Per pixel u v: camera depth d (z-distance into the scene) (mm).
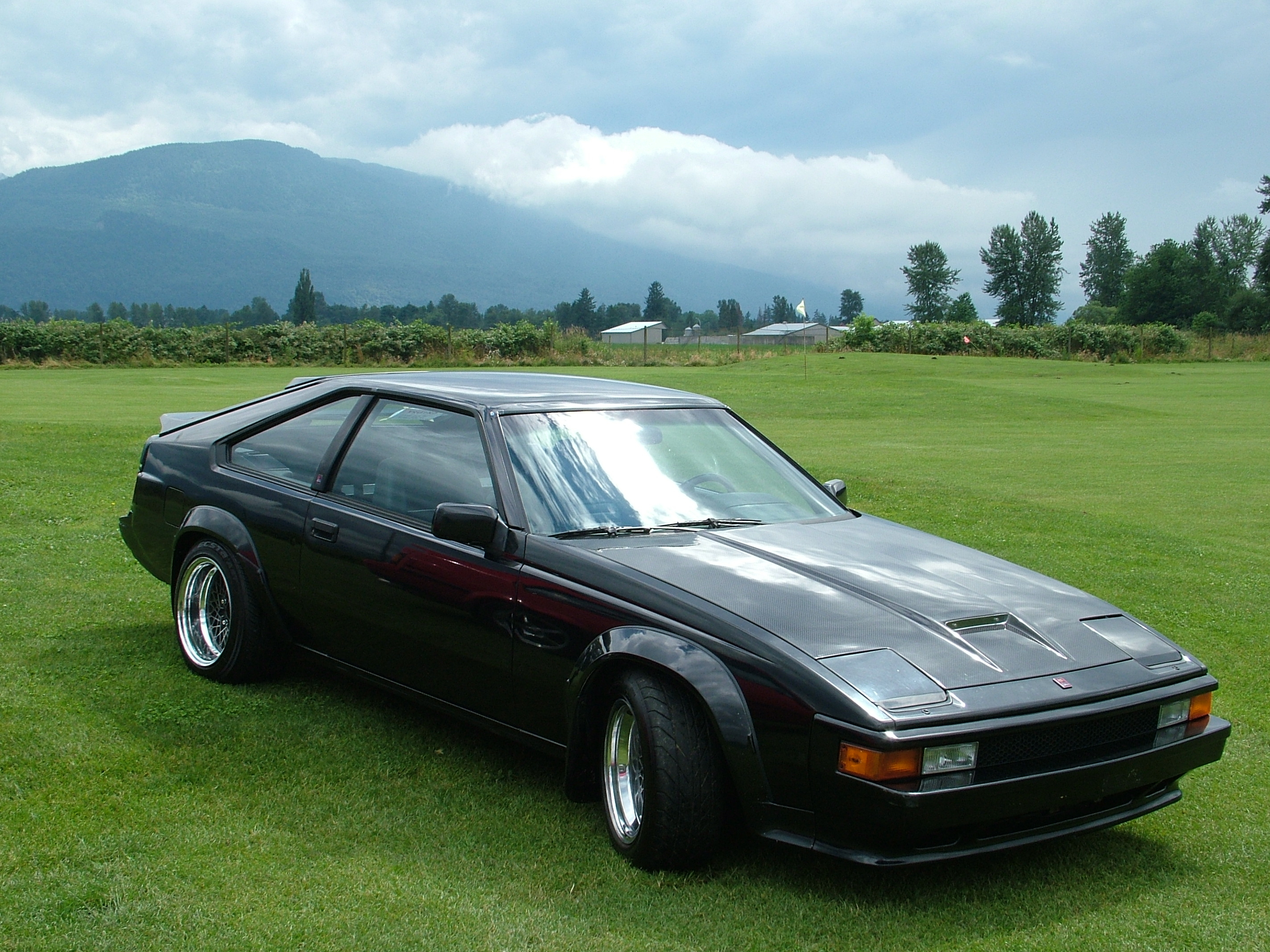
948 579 3787
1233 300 102938
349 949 2809
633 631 3400
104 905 2982
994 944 2982
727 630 3264
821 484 4895
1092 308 137750
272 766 4051
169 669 5160
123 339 44562
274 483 4879
